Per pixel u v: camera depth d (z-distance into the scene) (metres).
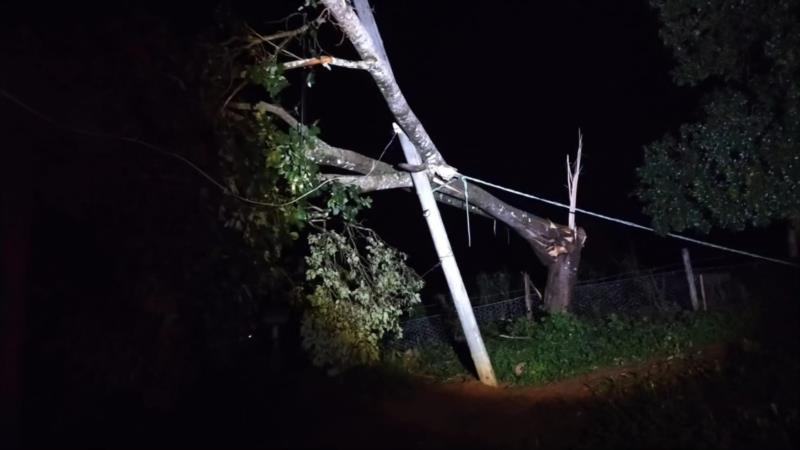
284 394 12.34
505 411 11.79
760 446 8.24
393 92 12.82
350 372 13.61
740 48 13.25
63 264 9.88
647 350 13.82
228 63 11.48
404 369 14.49
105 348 9.80
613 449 8.95
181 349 10.23
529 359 14.45
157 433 10.30
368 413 11.98
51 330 9.80
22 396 9.53
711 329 13.99
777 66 12.39
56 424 9.84
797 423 8.57
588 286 17.45
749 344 12.11
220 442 10.20
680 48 13.77
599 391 11.88
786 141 12.76
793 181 12.85
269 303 14.13
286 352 14.27
